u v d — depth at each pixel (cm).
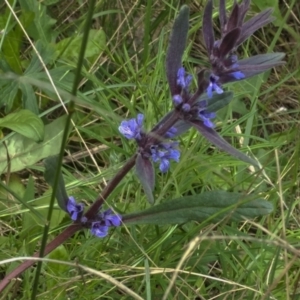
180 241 41
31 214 42
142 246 41
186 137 50
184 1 58
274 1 57
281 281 41
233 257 43
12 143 47
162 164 32
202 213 34
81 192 46
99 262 39
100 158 51
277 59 32
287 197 47
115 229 42
